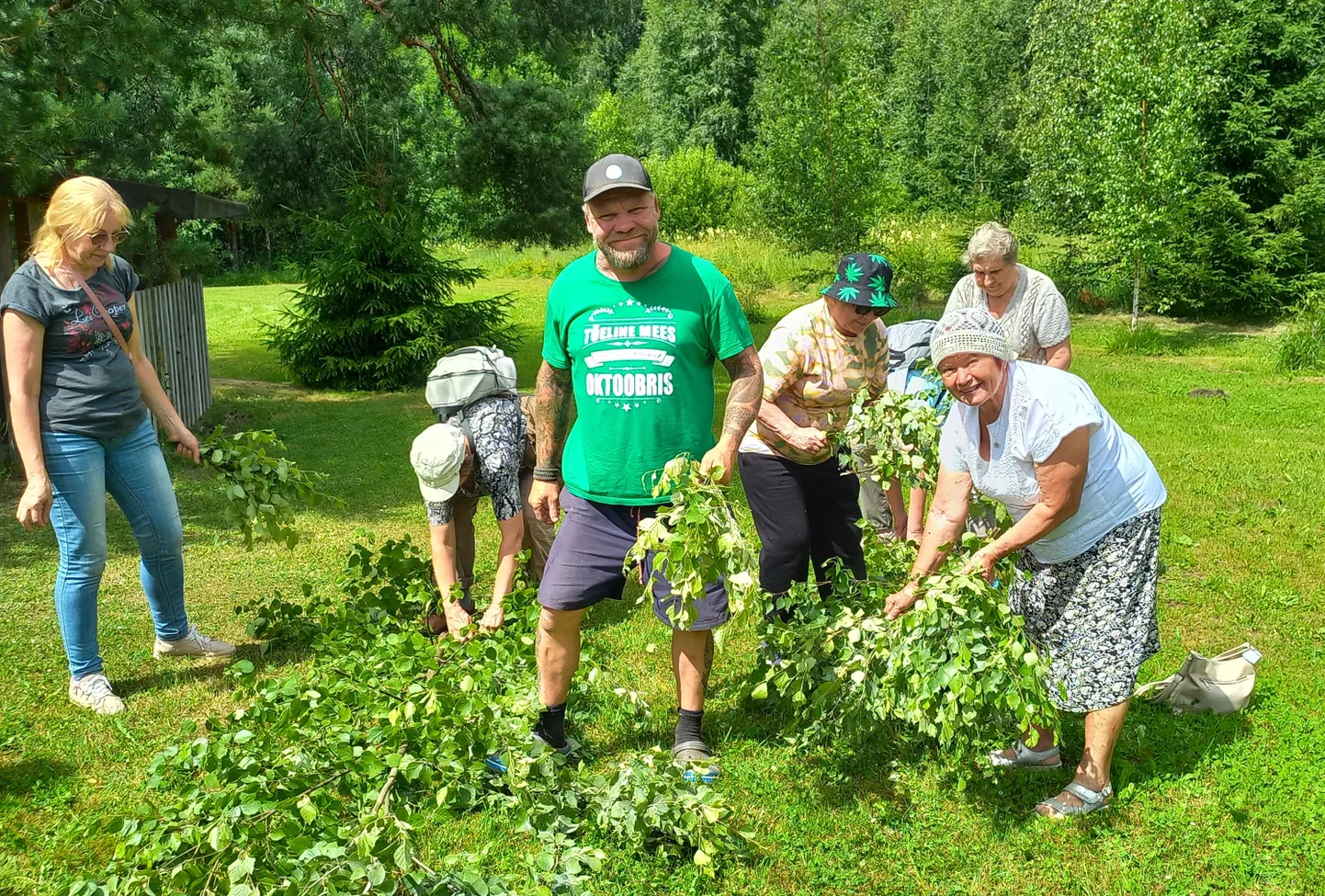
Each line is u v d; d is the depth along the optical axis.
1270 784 3.42
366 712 3.57
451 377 4.22
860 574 4.30
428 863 3.04
